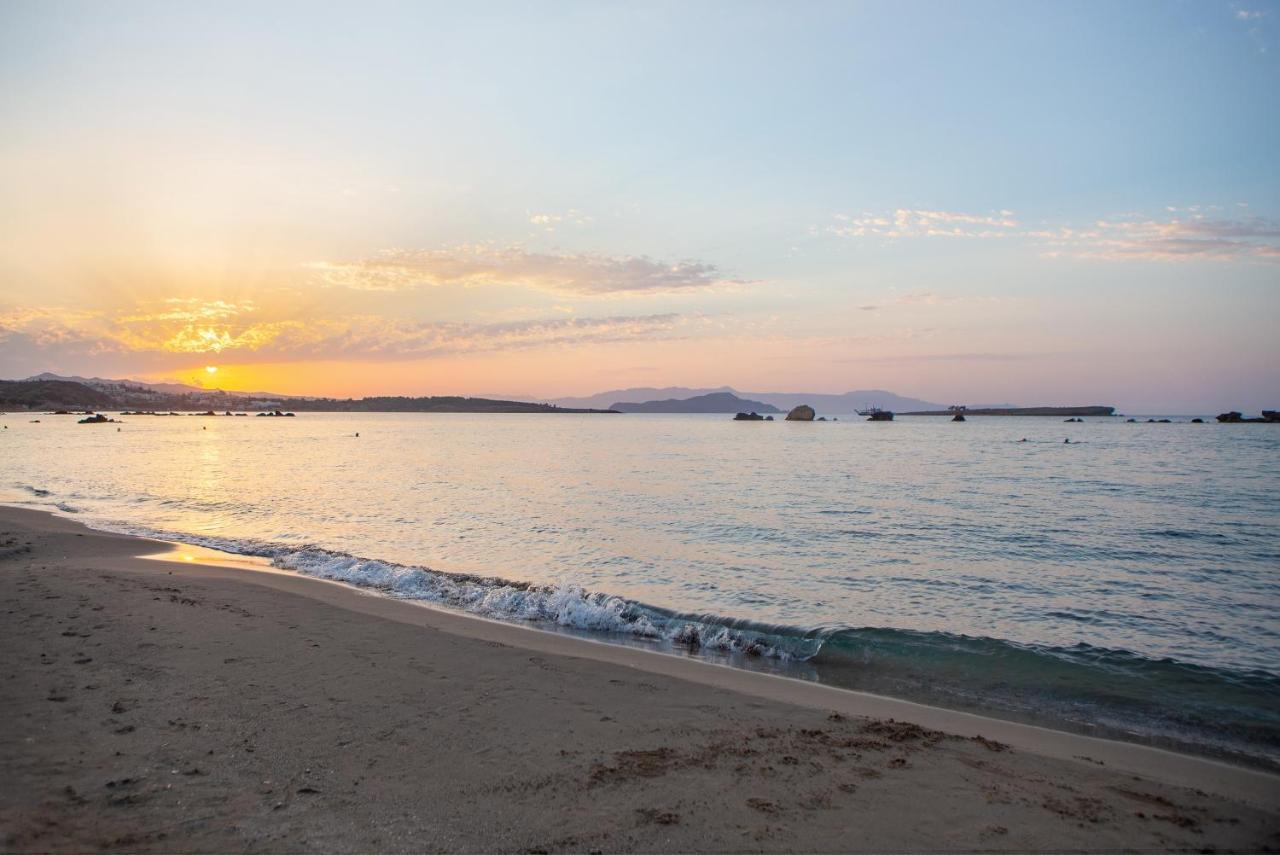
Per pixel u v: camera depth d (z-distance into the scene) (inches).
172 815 177.6
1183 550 740.0
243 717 249.6
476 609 488.4
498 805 190.4
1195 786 228.4
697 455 2400.3
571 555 706.2
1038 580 607.5
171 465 1868.8
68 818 172.9
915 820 191.3
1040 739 273.3
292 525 884.0
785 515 990.4
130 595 435.2
